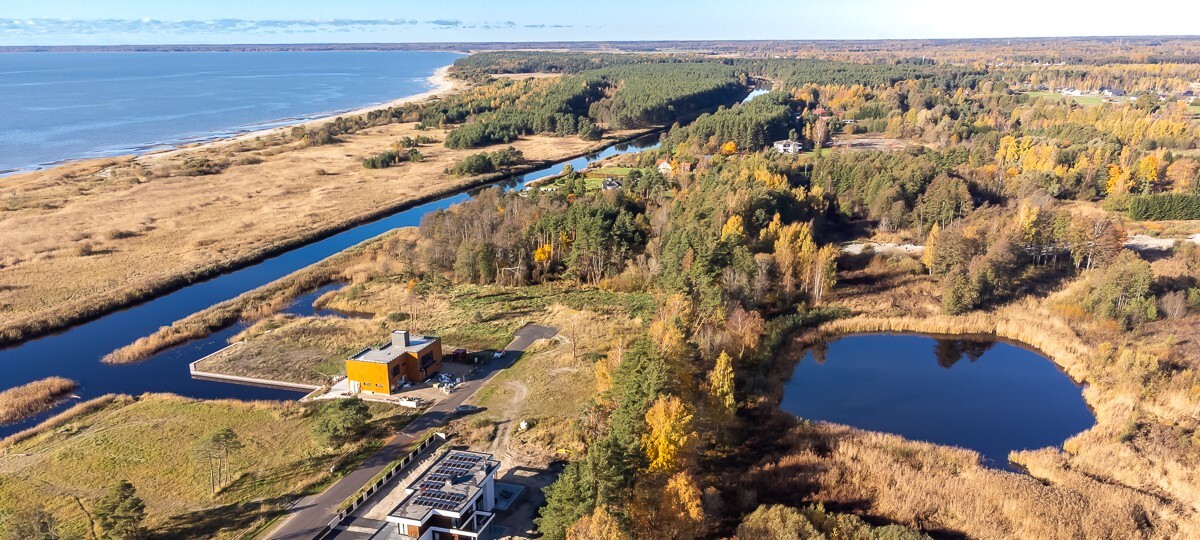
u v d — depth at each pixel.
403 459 64.25
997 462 67.75
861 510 58.75
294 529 55.66
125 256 129.00
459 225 129.12
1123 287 97.56
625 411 60.88
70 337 99.12
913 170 150.75
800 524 51.03
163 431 70.94
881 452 67.31
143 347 92.88
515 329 97.88
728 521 56.97
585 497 49.62
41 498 59.81
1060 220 121.69
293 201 171.38
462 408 75.25
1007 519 57.03
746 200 126.38
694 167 191.75
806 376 87.06
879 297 109.38
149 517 57.12
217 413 74.75
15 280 115.94
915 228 141.00
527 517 56.62
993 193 157.88
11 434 72.69
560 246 122.38
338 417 67.56
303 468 64.44
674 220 124.75
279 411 74.75
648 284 115.00
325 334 96.50
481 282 119.12
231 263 127.06
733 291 97.00
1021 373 87.88
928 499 59.59
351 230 153.62
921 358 92.44
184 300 113.50
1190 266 112.75
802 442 69.50
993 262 107.56
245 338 95.88
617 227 121.69
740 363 84.75
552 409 74.88
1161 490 60.88
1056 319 98.88
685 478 53.53
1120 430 70.19
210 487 61.28
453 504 52.66
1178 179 162.25
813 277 108.00
